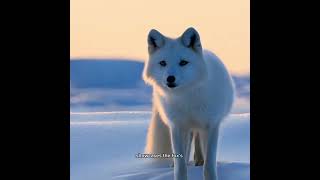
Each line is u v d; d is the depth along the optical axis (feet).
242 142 73.31
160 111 59.72
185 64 50.98
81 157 64.64
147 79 53.93
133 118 93.20
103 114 95.14
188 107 53.62
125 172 58.95
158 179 55.88
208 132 55.31
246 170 56.24
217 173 56.08
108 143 71.61
